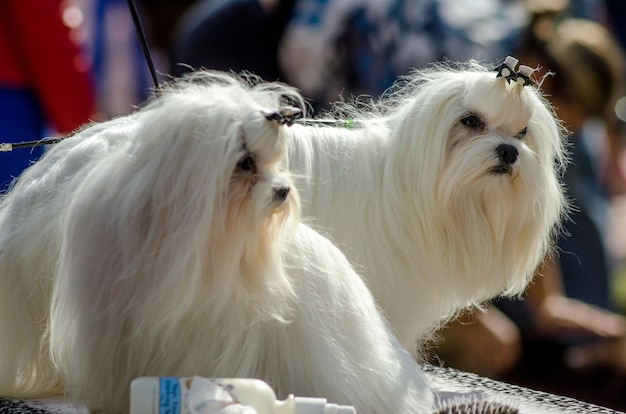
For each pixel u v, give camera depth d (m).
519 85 6.18
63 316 5.13
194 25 10.56
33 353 5.75
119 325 4.92
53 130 9.53
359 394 5.08
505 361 9.78
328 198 6.12
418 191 6.12
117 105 12.64
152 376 4.93
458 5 9.83
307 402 4.73
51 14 8.71
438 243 6.17
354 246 6.11
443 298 6.36
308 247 5.20
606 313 10.53
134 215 4.78
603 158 11.95
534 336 10.13
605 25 14.12
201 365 4.94
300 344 5.07
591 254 10.52
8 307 5.70
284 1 10.34
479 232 6.21
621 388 10.12
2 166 8.69
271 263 4.93
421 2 9.73
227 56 10.36
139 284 4.83
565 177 10.30
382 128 6.42
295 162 6.11
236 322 4.99
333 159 6.21
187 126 4.74
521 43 9.98
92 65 12.09
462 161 6.07
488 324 9.72
